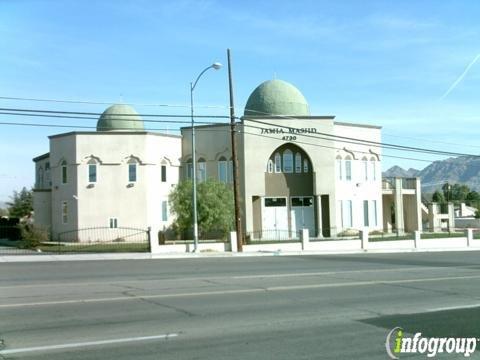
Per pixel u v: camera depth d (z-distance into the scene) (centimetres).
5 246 4097
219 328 945
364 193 4978
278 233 4497
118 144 4525
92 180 4488
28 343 832
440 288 1495
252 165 4584
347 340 866
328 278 1747
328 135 4484
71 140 4519
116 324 975
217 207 3975
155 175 4619
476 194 11950
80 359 743
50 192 4778
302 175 4778
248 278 1744
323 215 4784
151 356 759
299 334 904
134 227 4484
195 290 1430
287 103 4922
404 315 1077
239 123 4484
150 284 1575
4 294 1359
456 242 4512
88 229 4153
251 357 759
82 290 1438
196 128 4825
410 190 5341
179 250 3409
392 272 1980
